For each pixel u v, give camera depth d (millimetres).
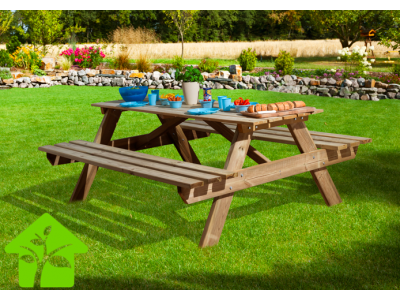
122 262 2246
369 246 2396
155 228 2699
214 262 2244
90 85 12141
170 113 2836
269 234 2578
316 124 6148
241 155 2506
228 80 11070
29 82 11438
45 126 6211
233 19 40312
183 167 2453
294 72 12125
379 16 18844
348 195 3246
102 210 3031
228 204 2488
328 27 20594
